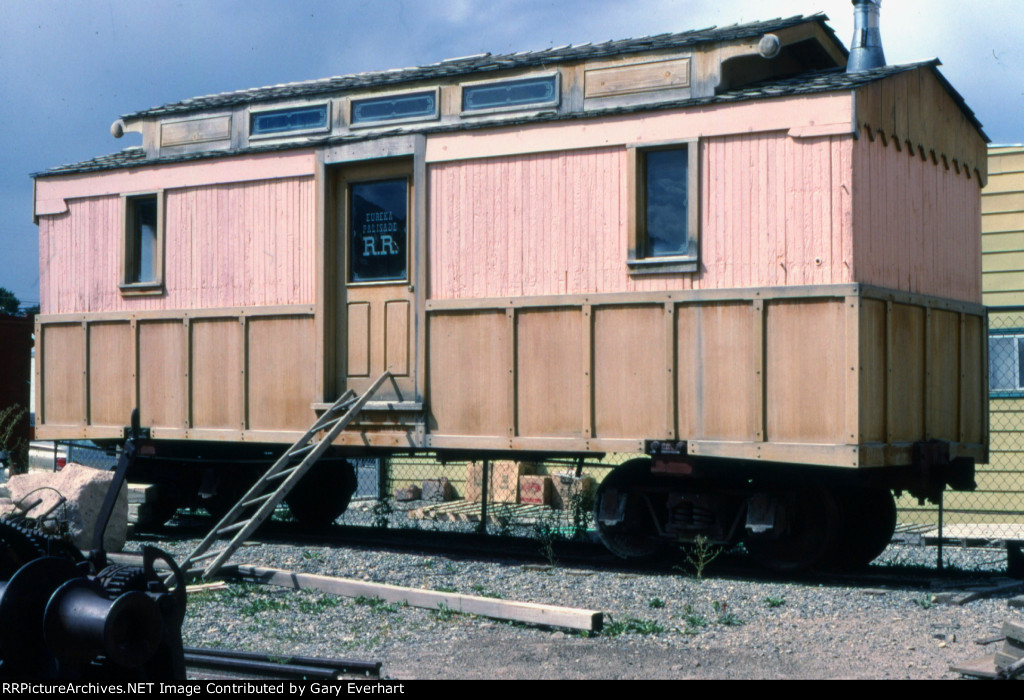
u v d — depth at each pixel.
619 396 8.73
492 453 10.16
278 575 8.02
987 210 12.89
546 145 9.16
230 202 10.76
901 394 8.48
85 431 11.55
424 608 7.16
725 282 8.34
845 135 7.88
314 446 9.54
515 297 9.22
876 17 9.44
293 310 10.30
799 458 7.93
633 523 9.15
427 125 9.80
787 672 5.46
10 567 3.97
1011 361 12.59
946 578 8.54
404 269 9.96
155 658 3.87
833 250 7.90
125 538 9.84
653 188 8.78
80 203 11.70
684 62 8.71
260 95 10.74
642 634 6.41
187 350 10.90
